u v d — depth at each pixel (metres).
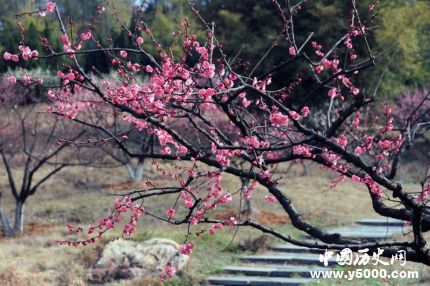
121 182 21.86
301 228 5.38
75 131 18.61
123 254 13.32
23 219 18.42
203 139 14.14
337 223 15.91
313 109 20.62
